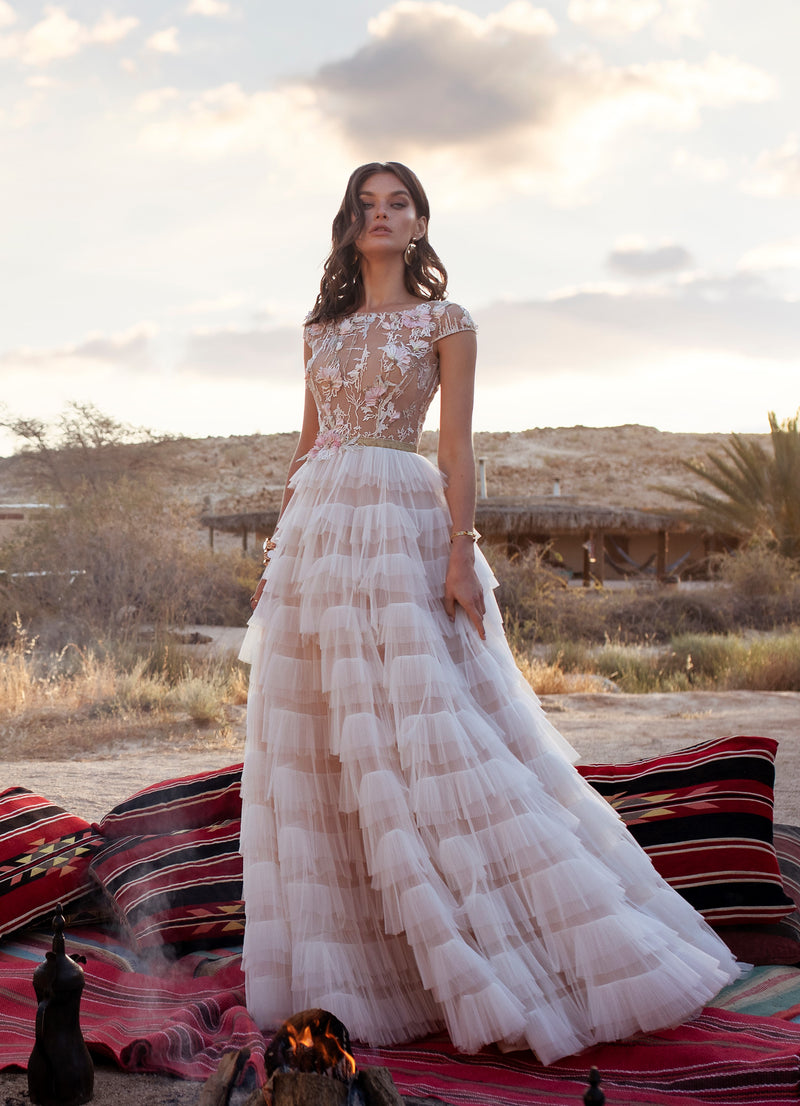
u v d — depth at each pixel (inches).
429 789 95.2
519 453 2970.0
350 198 114.7
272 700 103.7
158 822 136.6
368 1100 70.3
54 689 377.1
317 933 96.0
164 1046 89.4
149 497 658.2
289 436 3002.0
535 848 95.4
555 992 92.8
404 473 108.7
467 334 111.7
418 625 100.9
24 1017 99.1
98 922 131.9
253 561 762.2
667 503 2300.7
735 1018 97.7
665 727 331.6
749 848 124.4
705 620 759.7
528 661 505.7
